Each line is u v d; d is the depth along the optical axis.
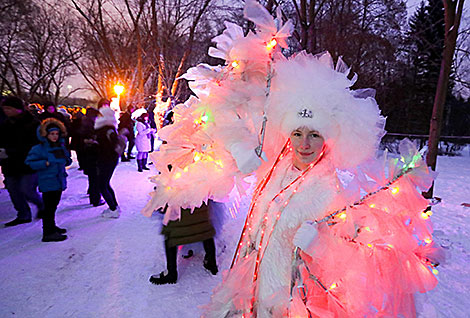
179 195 1.75
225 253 3.72
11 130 4.30
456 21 5.74
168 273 3.02
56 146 3.90
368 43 11.34
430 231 1.42
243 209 5.45
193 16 11.57
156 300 2.75
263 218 1.50
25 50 18.75
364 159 1.40
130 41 14.45
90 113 5.45
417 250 1.44
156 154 1.84
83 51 17.23
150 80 15.41
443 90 5.88
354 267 1.30
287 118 1.45
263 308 1.42
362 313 1.33
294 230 1.39
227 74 1.78
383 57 12.41
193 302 2.72
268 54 1.60
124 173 8.84
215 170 1.62
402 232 1.31
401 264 1.31
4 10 15.05
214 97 1.63
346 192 1.32
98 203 5.54
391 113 21.41
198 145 1.73
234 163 1.55
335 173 1.48
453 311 2.59
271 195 1.54
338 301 1.36
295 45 6.94
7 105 4.25
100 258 3.54
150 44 13.00
